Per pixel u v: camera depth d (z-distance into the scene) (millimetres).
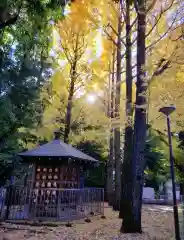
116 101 10695
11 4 7105
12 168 9828
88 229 6312
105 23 10227
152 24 7582
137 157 6348
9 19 7480
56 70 14109
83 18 10828
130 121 7309
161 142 12047
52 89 13594
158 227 6781
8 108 9117
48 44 11336
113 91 11914
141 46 6719
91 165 10820
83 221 7496
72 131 14461
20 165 9930
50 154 8531
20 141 12367
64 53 14328
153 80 6402
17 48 9875
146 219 8312
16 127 10180
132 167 6348
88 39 13883
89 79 14195
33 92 10742
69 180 9188
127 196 6219
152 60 6852
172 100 6930
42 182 8789
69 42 14133
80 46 14211
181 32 6805
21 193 7730
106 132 12930
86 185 17719
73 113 14773
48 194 7965
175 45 6730
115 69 13742
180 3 6973
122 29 11016
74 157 8617
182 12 6984
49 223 6828
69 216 7645
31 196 7770
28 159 9000
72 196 7988
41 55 11516
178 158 10438
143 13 6793
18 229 6035
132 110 7391
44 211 7766
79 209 8125
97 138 14617
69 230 6121
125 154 6836
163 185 18984
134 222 6004
